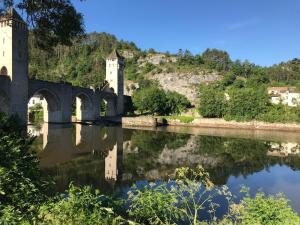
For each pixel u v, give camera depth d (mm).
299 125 91188
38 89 68750
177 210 10484
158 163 34094
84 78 154250
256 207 10945
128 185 24016
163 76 173000
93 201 9031
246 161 36938
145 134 63688
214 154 41438
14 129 11805
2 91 59281
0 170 8023
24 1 15969
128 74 178250
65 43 18422
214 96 105812
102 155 38000
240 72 189375
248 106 98562
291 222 10086
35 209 8234
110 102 109000
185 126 94062
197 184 10984
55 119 77688
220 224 11492
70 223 7949
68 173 27906
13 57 60656
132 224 9680
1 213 7484
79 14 17438
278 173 30703
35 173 9680
